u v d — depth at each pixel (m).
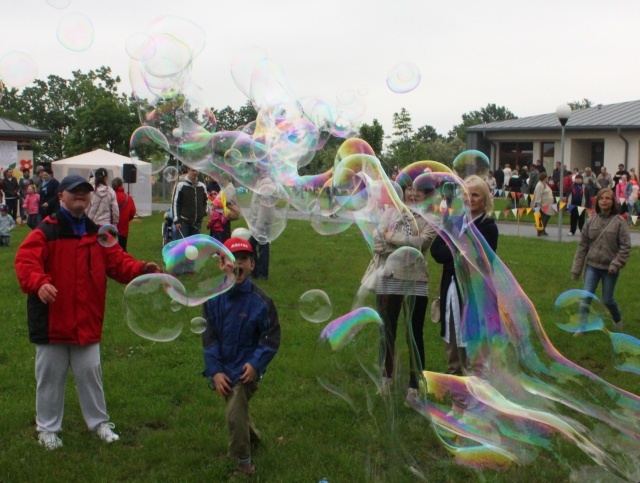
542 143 29.47
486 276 4.09
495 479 3.29
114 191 10.17
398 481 3.35
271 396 4.73
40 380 3.86
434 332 6.39
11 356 5.60
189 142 5.91
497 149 30.64
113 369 5.24
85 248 3.84
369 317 4.01
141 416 4.34
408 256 4.38
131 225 17.59
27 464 3.66
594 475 3.28
